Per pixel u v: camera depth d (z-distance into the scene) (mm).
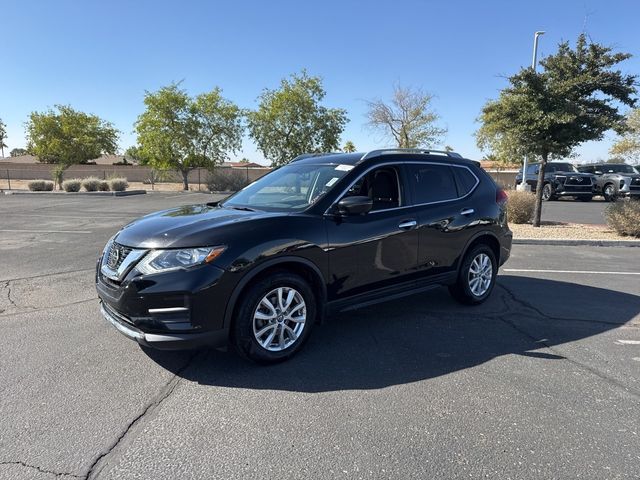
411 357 4051
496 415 3109
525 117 10711
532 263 8234
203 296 3377
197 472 2508
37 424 2943
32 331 4543
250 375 3658
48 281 6469
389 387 3494
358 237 4219
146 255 3422
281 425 2965
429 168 5094
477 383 3572
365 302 4422
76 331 4551
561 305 5648
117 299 3467
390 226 4480
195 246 3426
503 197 5816
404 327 4809
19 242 9680
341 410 3154
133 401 3244
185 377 3613
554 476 2498
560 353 4172
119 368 3752
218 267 3422
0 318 4930
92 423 2965
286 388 3459
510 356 4098
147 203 20219
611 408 3221
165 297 3344
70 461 2584
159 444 2754
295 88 34156
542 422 3031
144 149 31609
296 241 3793
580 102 10766
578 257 8852
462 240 5215
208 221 3730
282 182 4727
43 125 31234
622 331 4758
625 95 10508
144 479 2449
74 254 8406
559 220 14781
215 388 3445
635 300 5887
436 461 2617
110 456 2635
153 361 3887
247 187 5117
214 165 32969
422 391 3438
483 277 5598
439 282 5086
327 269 4031
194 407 3174
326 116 34719
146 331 3398
